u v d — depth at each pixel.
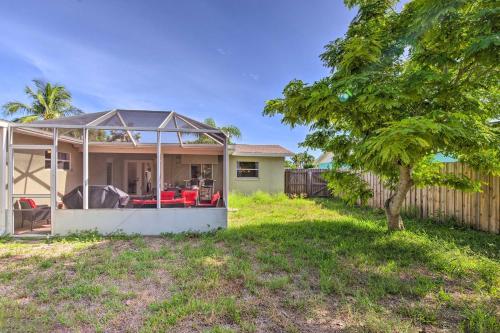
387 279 4.02
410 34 4.55
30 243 6.28
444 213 7.87
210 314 3.12
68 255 5.26
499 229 6.48
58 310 3.25
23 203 7.38
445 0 3.91
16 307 3.31
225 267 4.57
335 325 2.96
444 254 4.91
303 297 3.54
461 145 4.28
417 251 5.10
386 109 4.66
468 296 3.57
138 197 9.55
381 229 6.81
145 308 3.30
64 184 9.88
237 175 16.27
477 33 3.91
